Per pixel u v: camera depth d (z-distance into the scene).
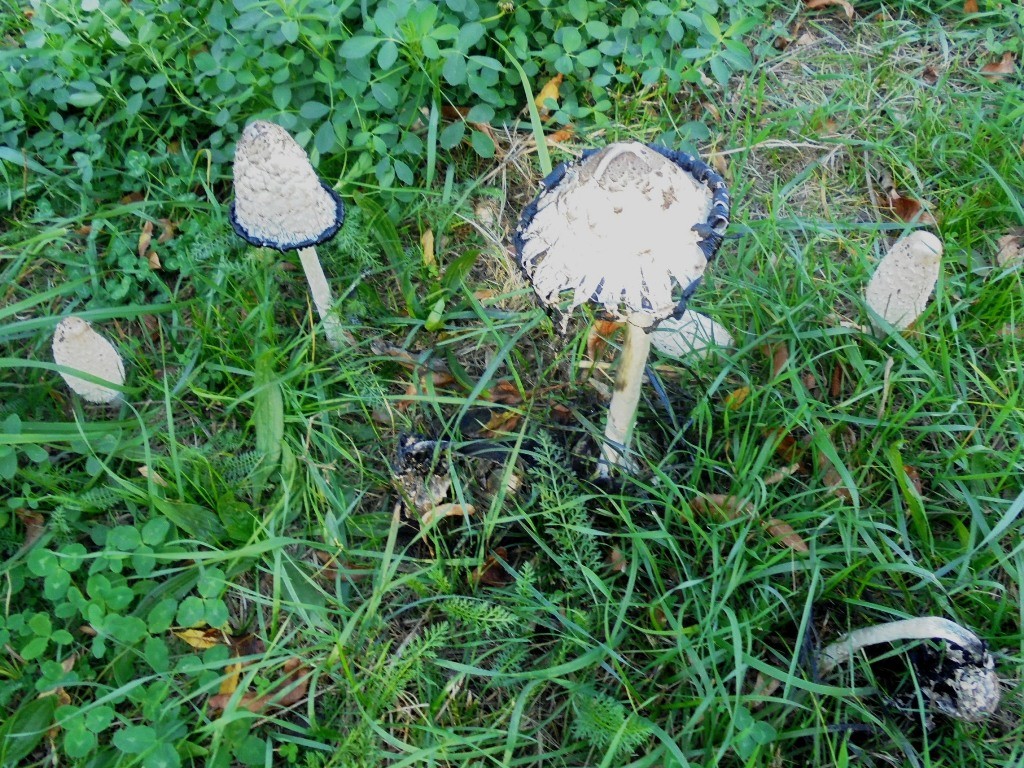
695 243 0.29
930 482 0.42
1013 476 0.41
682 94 0.58
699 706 0.33
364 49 0.46
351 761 0.33
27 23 0.56
